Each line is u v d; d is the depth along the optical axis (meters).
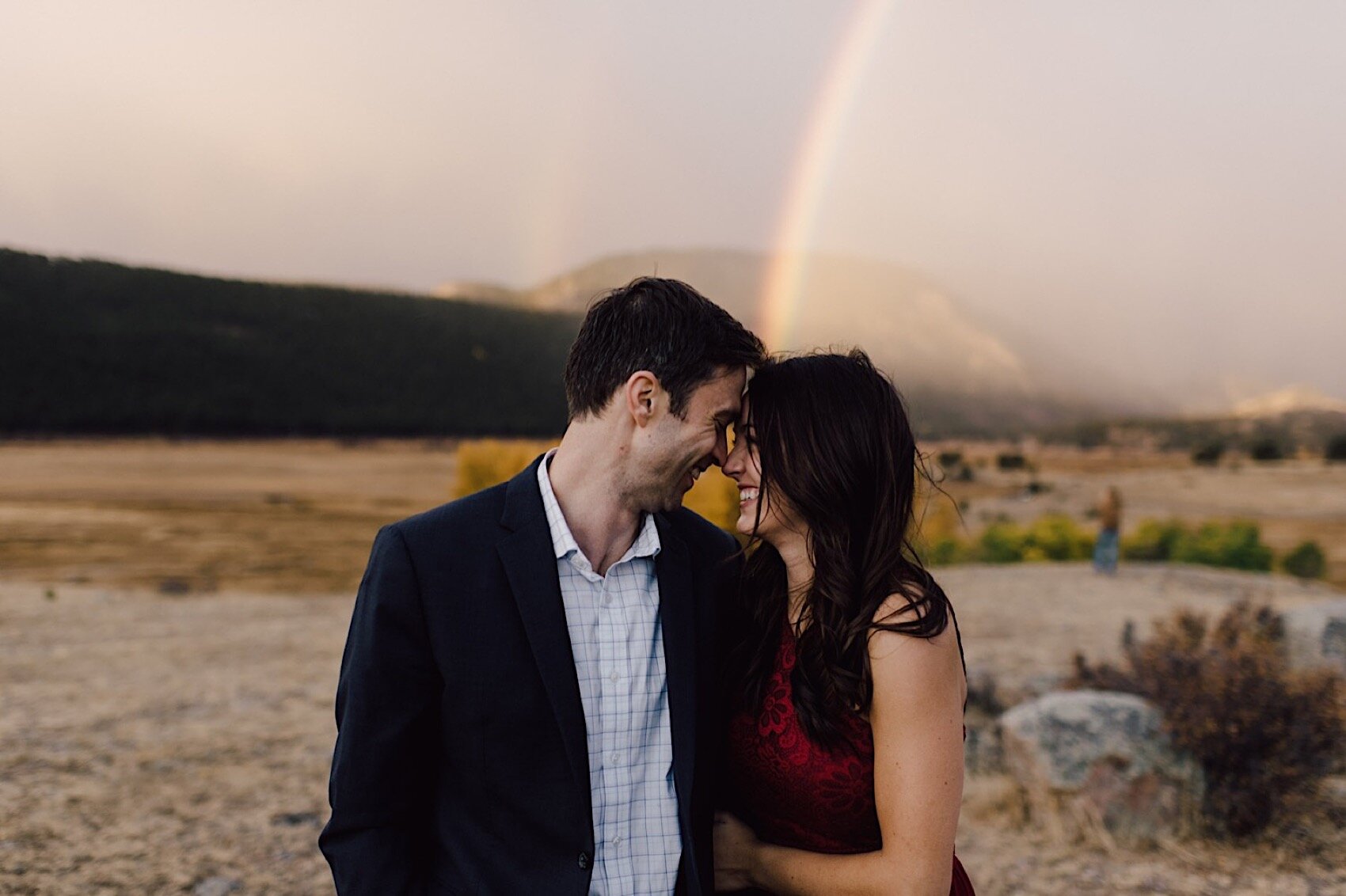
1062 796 4.57
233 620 11.12
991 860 4.28
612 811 1.77
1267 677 4.95
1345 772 4.82
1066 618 10.47
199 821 4.88
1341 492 50.22
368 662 1.71
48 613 11.22
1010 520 34.72
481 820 1.75
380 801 1.73
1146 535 18.86
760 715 1.97
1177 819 4.49
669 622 1.86
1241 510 41.47
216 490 30.08
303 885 4.17
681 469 1.83
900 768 1.76
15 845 4.47
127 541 19.64
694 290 1.85
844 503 1.87
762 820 1.99
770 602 2.05
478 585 1.75
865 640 1.79
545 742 1.73
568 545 1.78
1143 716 4.73
